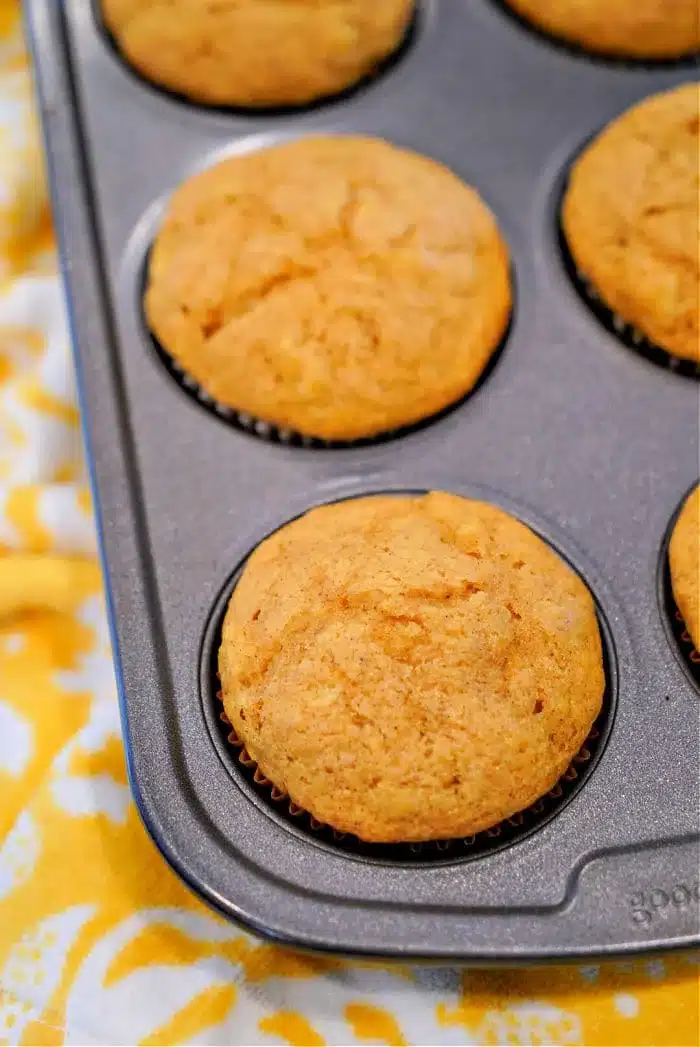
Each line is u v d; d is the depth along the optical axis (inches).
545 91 15.8
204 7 15.6
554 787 13.2
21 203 16.2
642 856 12.9
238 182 14.9
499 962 12.6
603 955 12.6
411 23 16.1
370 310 14.3
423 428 14.4
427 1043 13.4
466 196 14.9
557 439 14.3
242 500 14.1
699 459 14.2
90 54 15.9
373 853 13.0
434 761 12.9
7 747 14.4
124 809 14.1
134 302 14.9
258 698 13.2
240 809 13.1
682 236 14.5
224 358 14.4
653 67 15.9
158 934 13.7
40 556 15.0
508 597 13.4
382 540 13.5
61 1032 13.4
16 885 13.9
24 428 15.5
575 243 14.9
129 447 14.3
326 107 15.8
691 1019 13.4
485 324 14.5
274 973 13.6
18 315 15.6
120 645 13.5
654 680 13.5
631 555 13.9
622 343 14.7
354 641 13.1
